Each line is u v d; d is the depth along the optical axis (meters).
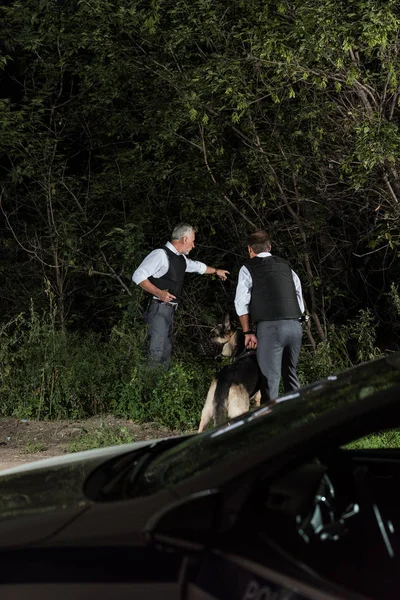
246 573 2.07
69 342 10.90
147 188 14.22
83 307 16.12
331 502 2.39
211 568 2.08
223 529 2.12
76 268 14.88
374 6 10.55
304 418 2.46
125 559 2.15
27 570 2.20
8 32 13.86
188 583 2.08
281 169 12.95
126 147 15.23
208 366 11.02
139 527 2.22
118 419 9.83
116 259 14.95
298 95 12.46
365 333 11.52
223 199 13.47
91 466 2.93
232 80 11.59
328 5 10.52
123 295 13.52
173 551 2.12
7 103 14.12
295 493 2.15
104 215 14.95
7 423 9.58
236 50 12.35
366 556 2.31
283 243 13.53
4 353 10.30
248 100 12.26
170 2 12.51
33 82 14.84
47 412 10.08
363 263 14.42
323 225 13.30
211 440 2.75
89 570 2.16
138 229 13.73
